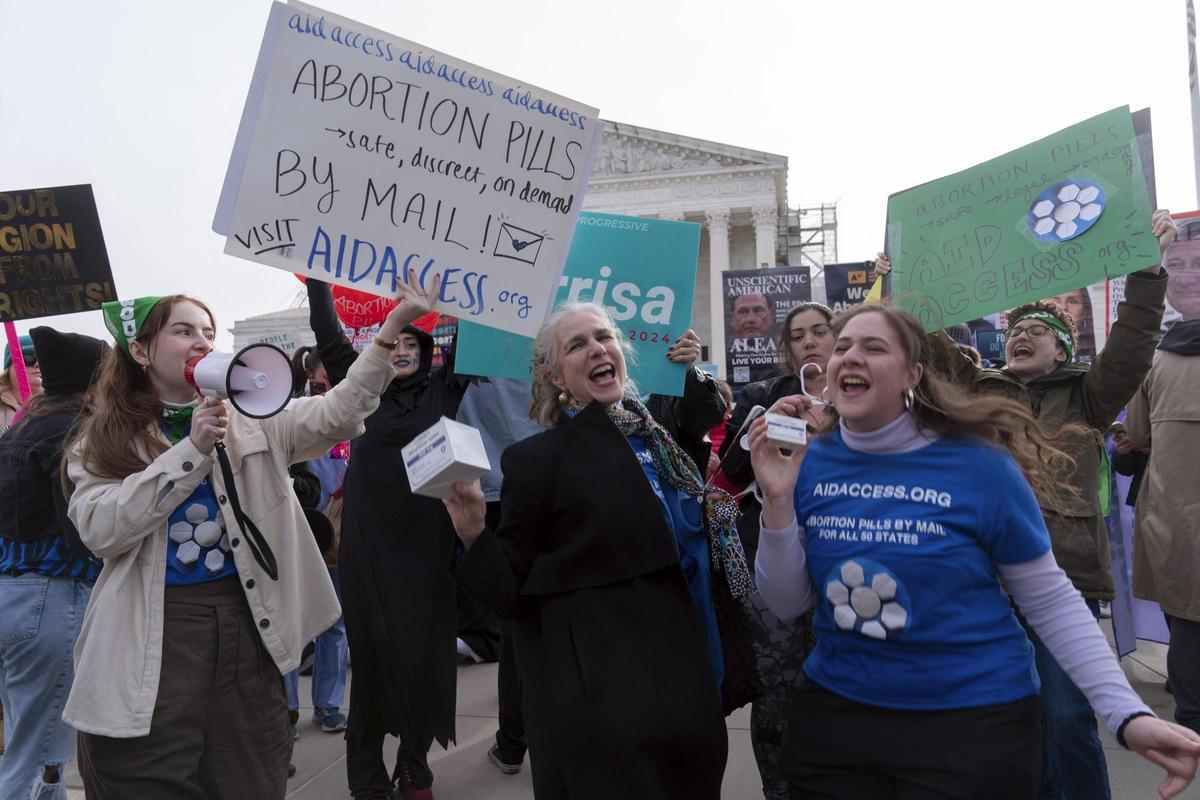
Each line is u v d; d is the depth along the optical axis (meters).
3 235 4.39
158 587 2.27
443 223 2.74
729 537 2.53
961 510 1.90
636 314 3.33
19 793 2.81
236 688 2.36
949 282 3.35
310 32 2.65
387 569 3.58
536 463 2.30
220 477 2.38
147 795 2.17
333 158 2.66
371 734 3.55
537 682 2.18
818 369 3.53
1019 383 3.23
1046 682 2.87
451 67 2.76
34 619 2.81
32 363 4.47
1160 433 3.95
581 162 2.84
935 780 1.80
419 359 4.00
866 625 1.92
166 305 2.45
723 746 2.17
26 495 2.84
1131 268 3.00
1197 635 3.71
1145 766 3.69
